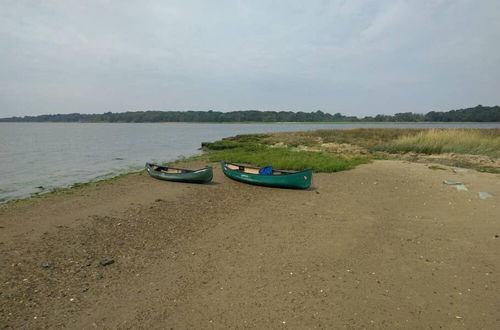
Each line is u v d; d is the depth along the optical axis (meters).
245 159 25.77
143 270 8.06
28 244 9.59
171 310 6.43
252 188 17.05
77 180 21.25
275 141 44.91
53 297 6.85
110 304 6.62
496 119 155.12
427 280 7.50
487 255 8.73
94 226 11.16
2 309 6.38
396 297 6.82
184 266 8.26
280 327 5.90
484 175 18.41
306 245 9.48
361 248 9.24
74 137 68.44
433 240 9.77
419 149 30.03
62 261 8.51
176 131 100.25
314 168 21.38
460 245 9.39
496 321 6.03
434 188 15.91
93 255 8.89
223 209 13.23
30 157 33.16
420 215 12.09
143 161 30.23
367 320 6.08
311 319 6.11
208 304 6.61
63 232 10.59
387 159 26.70
